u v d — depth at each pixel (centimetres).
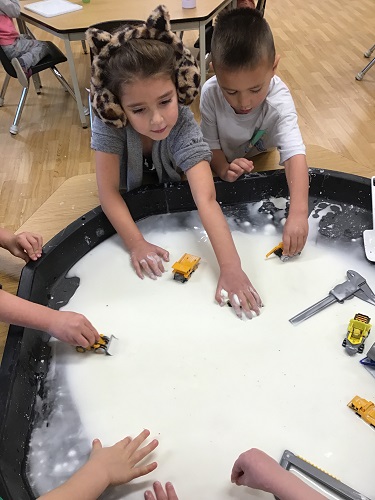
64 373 77
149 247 96
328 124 222
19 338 76
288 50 293
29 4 224
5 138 226
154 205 106
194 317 84
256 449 62
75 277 93
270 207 106
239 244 98
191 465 65
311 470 62
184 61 87
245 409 70
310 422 68
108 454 63
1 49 209
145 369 76
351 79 259
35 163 208
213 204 97
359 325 76
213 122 119
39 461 66
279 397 71
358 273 89
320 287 88
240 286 86
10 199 188
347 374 73
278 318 83
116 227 98
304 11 350
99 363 78
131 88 82
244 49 94
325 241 96
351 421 68
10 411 68
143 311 86
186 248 99
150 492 62
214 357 77
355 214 102
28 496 62
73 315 78
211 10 207
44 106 249
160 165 111
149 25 83
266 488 58
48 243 92
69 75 275
